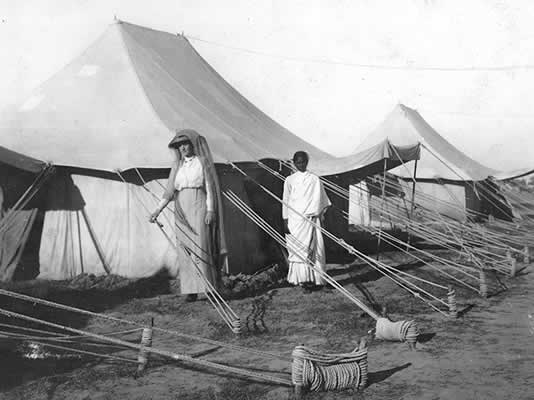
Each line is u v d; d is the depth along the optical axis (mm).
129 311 7246
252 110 13711
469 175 17781
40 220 9484
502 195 19266
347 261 11500
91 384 4797
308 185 8312
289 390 4598
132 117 9703
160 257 9062
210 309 7285
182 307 7383
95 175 9320
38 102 10445
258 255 9953
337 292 8383
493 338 6039
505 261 10578
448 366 5133
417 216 15031
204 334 6336
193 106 10789
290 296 8133
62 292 8250
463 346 5754
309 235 8250
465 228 13328
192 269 7504
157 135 9250
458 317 6957
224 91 13172
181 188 7496
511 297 8219
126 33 11500
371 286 8883
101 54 11133
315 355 4523
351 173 13148
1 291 4832
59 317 6969
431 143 18562
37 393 4605
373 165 13297
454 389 4562
